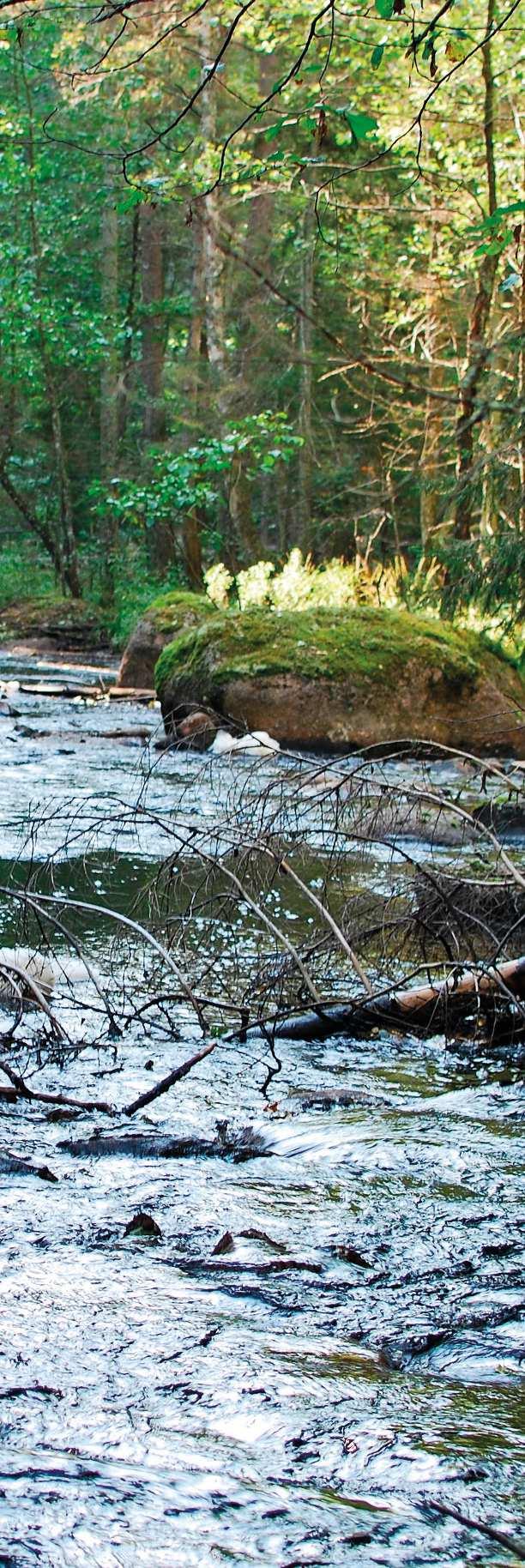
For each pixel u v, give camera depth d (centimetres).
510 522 931
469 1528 183
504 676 1366
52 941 586
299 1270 279
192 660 1350
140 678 1767
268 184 1616
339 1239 298
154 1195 319
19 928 601
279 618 1367
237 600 2116
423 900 571
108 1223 299
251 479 2856
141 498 2558
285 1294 266
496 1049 475
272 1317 256
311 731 1293
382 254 2206
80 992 524
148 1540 174
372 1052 468
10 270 2811
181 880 606
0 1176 329
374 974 548
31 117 2481
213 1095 407
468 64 1720
